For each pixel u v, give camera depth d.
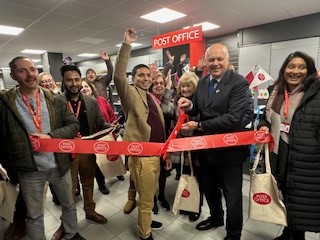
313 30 5.28
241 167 1.59
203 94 1.62
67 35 6.54
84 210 2.14
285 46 5.75
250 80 2.84
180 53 7.38
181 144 1.54
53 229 2.05
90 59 11.80
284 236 1.72
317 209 1.37
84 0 4.00
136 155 1.57
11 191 1.53
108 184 2.94
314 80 1.35
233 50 6.98
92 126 2.00
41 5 4.16
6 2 3.97
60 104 1.60
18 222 1.92
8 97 1.37
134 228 2.02
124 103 1.62
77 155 1.90
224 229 1.95
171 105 2.17
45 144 1.45
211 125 1.49
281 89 1.50
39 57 10.32
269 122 1.55
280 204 1.42
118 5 4.30
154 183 1.69
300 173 1.37
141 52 9.38
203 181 1.84
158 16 5.09
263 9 4.86
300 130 1.35
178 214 2.20
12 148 1.37
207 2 4.33
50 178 1.57
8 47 7.77
